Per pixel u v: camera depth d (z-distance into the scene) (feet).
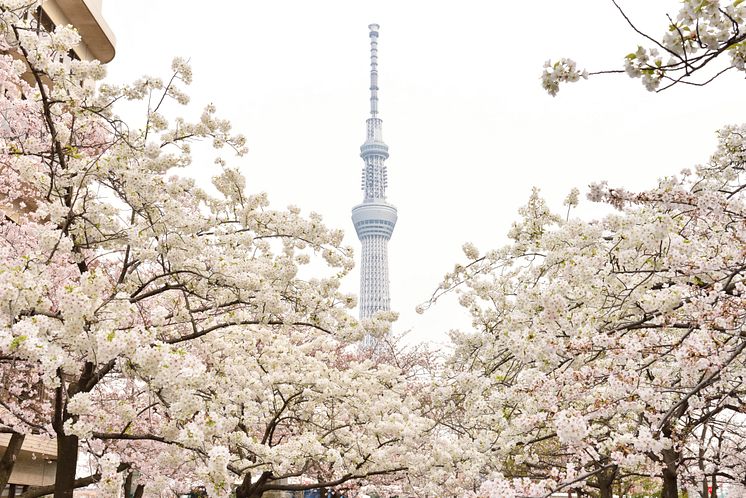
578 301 30.07
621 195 21.71
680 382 25.49
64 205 33.27
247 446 35.73
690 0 15.06
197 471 22.86
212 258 34.73
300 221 37.76
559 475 20.95
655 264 25.08
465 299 36.32
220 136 37.47
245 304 37.73
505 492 17.63
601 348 23.67
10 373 43.91
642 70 15.96
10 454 45.98
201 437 23.62
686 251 23.50
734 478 38.55
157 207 32.68
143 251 32.40
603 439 36.04
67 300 22.65
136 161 33.14
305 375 41.91
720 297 22.58
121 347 21.86
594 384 24.35
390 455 39.32
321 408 47.47
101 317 24.84
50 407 48.83
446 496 39.32
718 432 39.68
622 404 22.15
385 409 42.09
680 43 15.55
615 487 78.13
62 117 38.63
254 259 37.81
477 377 34.01
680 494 56.13
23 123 40.40
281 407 45.01
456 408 37.19
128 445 46.26
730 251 26.11
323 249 37.93
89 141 40.19
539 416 23.94
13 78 45.14
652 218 30.09
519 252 35.40
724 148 35.29
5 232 42.75
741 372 24.80
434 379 37.24
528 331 24.71
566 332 24.26
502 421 34.14
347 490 54.65
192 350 42.16
